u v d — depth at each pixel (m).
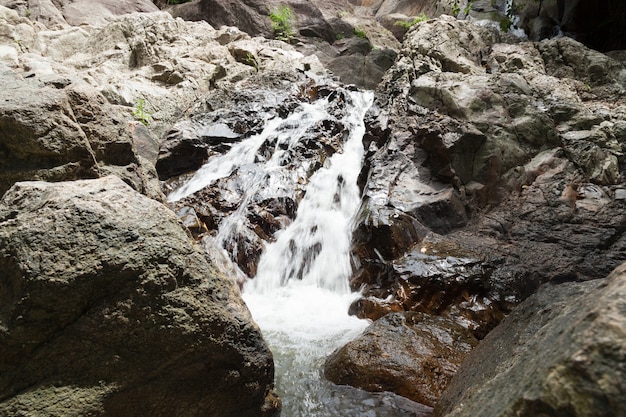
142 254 2.40
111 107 4.42
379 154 6.35
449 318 4.39
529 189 6.04
